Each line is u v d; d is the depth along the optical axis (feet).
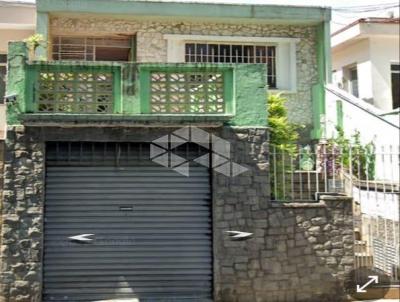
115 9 38.60
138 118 26.61
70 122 26.63
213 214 28.14
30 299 26.63
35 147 27.32
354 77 53.26
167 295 27.99
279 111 34.45
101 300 27.53
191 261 28.19
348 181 31.12
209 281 28.14
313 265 28.17
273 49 42.52
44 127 27.43
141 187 28.30
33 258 26.84
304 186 30.81
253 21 41.14
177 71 27.94
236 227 27.96
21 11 38.78
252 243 27.94
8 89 26.94
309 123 42.01
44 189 27.55
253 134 28.53
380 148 34.09
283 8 40.60
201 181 28.60
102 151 28.22
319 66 42.06
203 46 41.47
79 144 28.12
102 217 27.96
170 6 39.22
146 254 28.04
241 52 42.04
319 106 41.19
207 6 39.58
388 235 30.22
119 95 27.50
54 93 27.14
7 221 26.81
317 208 28.48
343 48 54.08
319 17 41.11
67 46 40.63
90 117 26.40
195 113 27.84
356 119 37.24
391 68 50.03
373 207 31.63
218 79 28.40
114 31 40.19
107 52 41.75
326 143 33.30
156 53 40.52
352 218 28.66
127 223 28.09
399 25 48.93
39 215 27.07
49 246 27.50
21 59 27.09
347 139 35.35
